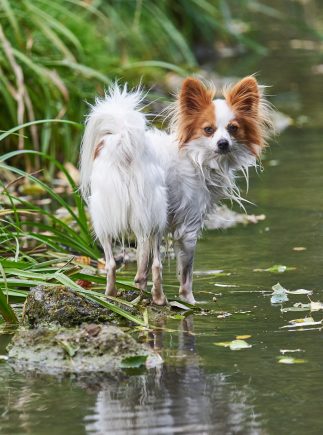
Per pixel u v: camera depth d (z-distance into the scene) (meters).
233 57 30.69
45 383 8.36
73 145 17.70
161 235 10.21
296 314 10.20
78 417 7.61
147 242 10.54
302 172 17.73
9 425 7.49
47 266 11.18
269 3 41.75
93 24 22.69
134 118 9.76
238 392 8.04
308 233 13.80
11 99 16.56
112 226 9.83
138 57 24.86
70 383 8.34
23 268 10.60
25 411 7.75
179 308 10.39
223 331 9.67
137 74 20.58
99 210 9.80
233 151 10.73
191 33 30.55
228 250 13.04
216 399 7.89
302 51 31.61
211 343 9.29
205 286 11.34
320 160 18.56
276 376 8.40
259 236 13.77
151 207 9.84
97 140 9.97
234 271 11.98
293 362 8.71
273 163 18.55
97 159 9.88
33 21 17.95
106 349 8.79
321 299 10.66
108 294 10.14
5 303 9.86
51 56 18.33
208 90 10.73
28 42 17.44
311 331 9.62
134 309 10.15
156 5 27.67
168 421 7.50
